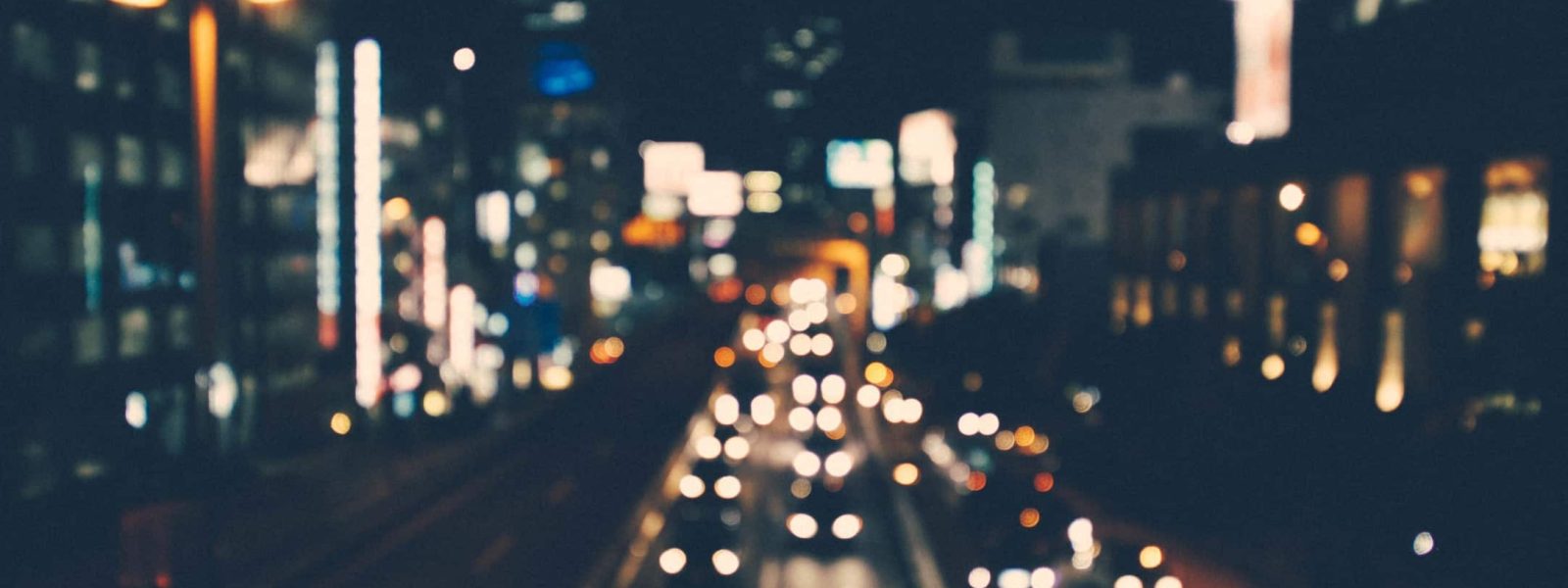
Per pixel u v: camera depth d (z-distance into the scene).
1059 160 134.25
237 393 54.59
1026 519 33.31
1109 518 42.59
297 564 36.25
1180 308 68.81
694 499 43.84
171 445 49.38
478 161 95.31
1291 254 54.41
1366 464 40.16
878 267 191.12
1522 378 37.12
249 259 56.12
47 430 40.50
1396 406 44.53
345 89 65.88
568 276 133.12
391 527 42.94
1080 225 133.50
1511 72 42.03
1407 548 33.75
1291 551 36.81
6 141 38.56
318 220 65.56
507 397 87.12
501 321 96.19
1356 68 53.50
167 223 49.69
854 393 96.69
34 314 39.97
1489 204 39.59
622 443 65.00
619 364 109.50
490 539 41.28
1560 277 35.66
